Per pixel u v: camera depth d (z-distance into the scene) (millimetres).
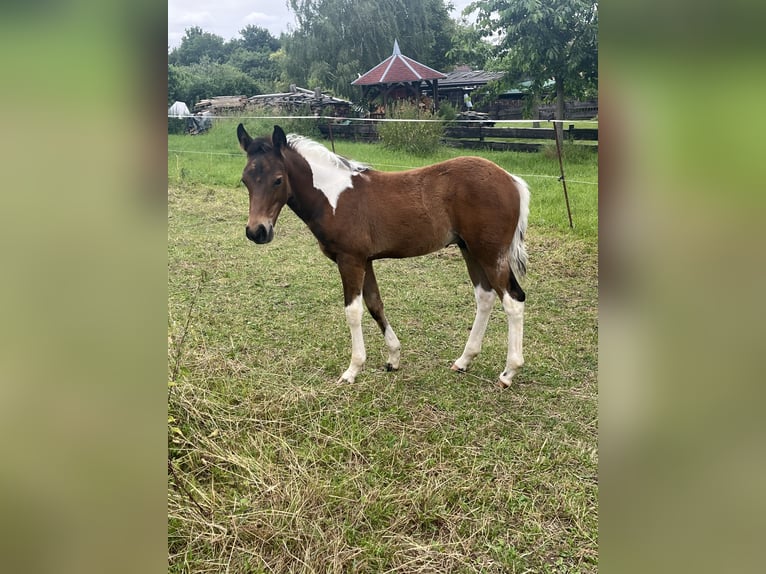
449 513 2521
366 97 21812
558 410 3408
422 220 3639
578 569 2230
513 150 13164
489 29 13234
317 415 3252
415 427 3191
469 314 4914
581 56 11688
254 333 4387
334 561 2193
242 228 7613
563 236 6934
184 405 2926
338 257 3732
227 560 2182
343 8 27297
